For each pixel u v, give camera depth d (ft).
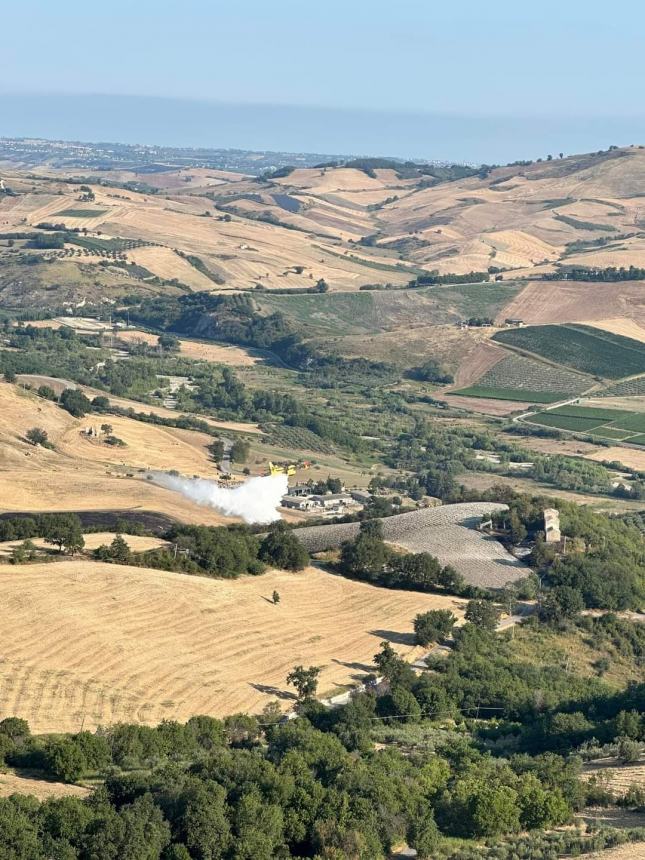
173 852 363.97
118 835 359.46
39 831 360.48
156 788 394.32
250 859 367.25
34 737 455.22
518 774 451.94
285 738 463.42
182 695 529.04
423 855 380.17
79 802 376.27
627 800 427.33
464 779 431.02
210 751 454.81
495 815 396.78
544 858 368.27
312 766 430.61
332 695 554.87
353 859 373.40
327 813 388.37
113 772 423.23
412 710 547.49
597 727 527.81
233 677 557.33
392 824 389.39
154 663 554.87
